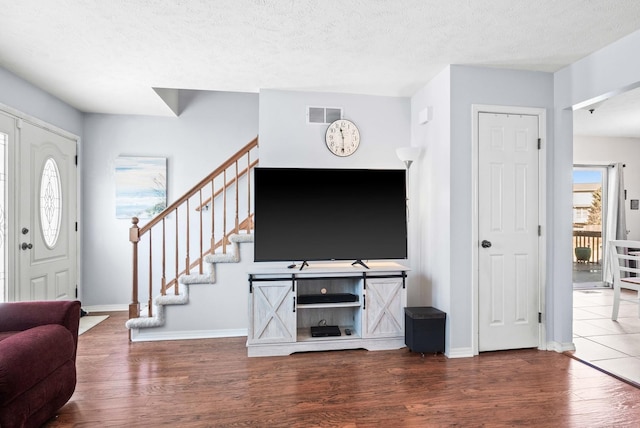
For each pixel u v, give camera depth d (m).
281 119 3.70
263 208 3.28
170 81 3.51
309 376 2.72
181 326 3.59
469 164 3.15
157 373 2.77
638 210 6.13
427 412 2.21
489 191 3.19
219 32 2.57
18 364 1.80
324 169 3.37
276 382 2.62
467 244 3.14
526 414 2.19
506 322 3.22
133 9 2.28
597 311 4.56
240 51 2.86
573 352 3.19
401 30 2.54
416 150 3.55
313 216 3.34
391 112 3.88
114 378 2.68
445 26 2.48
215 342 3.48
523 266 3.25
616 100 4.08
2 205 3.22
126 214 4.68
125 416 2.17
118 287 4.70
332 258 3.36
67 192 4.25
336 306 3.26
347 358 3.07
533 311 3.26
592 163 6.05
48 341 2.04
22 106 3.44
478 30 2.54
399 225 3.44
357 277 3.28
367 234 3.40
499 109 3.19
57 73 3.31
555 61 3.05
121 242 4.70
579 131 5.62
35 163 3.66
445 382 2.62
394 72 3.28
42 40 2.68
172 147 4.78
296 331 3.34
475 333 3.14
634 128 5.41
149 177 4.72
